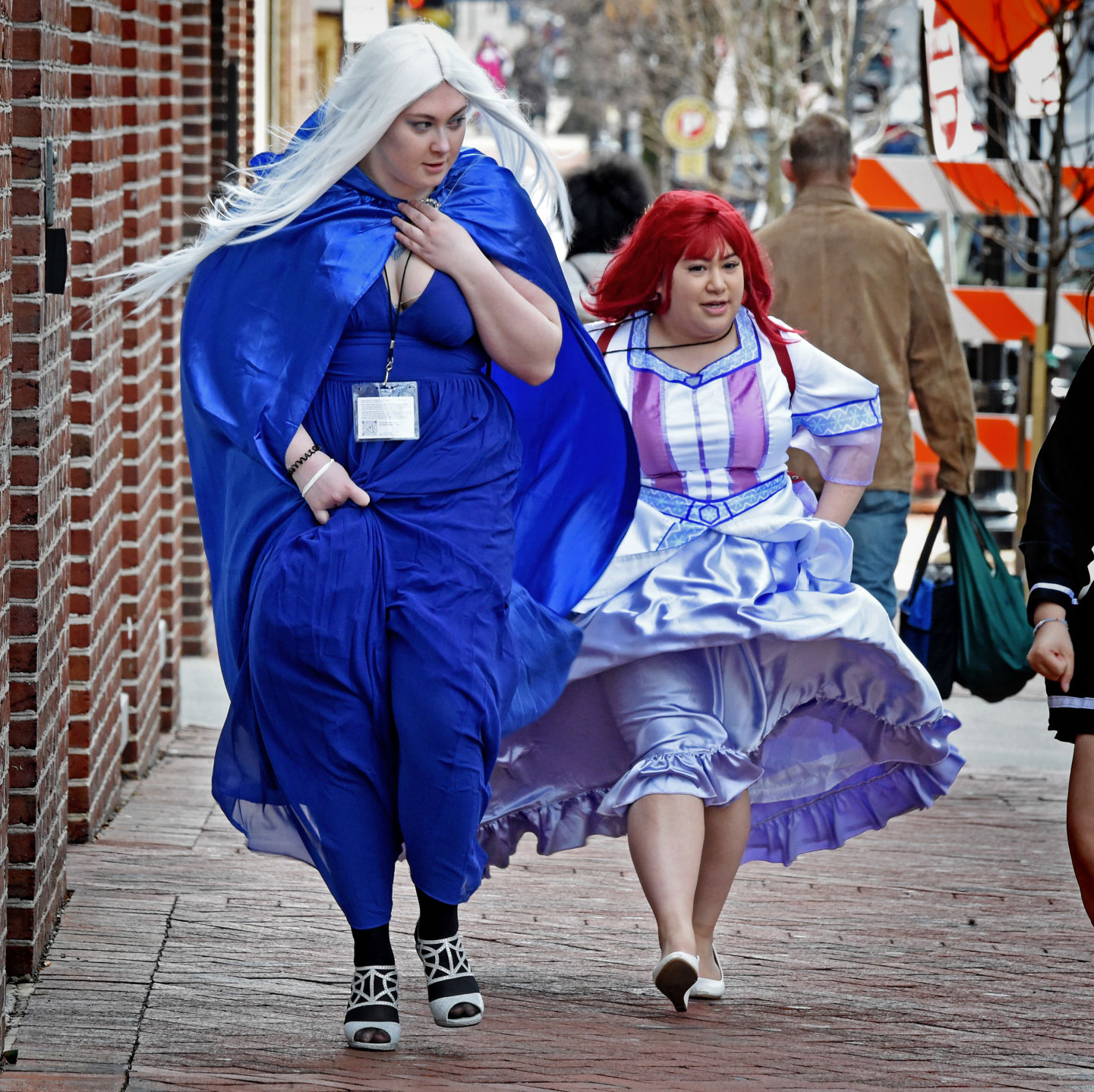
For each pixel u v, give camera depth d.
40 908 13.51
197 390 11.98
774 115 65.62
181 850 16.75
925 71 27.78
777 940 14.83
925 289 19.89
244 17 32.03
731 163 83.38
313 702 11.80
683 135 73.44
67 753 15.08
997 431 34.69
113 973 13.43
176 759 20.69
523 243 12.39
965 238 43.00
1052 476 12.34
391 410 11.87
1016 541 30.31
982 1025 12.94
